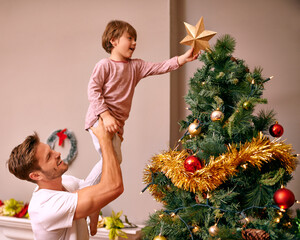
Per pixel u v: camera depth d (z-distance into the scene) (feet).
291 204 4.32
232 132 4.86
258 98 4.95
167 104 8.21
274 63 8.30
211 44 8.72
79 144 9.11
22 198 9.66
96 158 8.91
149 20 8.51
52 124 9.48
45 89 9.64
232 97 5.31
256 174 4.80
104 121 4.71
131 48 5.16
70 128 9.26
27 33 9.97
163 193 5.33
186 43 5.14
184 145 5.44
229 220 4.67
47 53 9.70
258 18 8.47
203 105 5.23
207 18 8.79
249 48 8.48
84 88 9.23
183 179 4.54
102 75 4.98
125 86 5.12
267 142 4.74
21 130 9.82
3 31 10.25
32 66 9.84
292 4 8.29
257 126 5.33
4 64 10.16
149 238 5.07
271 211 4.57
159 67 5.39
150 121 8.33
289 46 8.25
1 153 9.98
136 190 8.34
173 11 8.64
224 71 5.21
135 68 5.29
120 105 5.05
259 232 4.21
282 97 8.18
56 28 9.65
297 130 8.03
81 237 4.94
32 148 4.72
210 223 4.88
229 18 8.65
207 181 4.45
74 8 9.48
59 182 5.02
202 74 5.41
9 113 9.98
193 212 4.82
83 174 8.98
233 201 4.79
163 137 8.20
